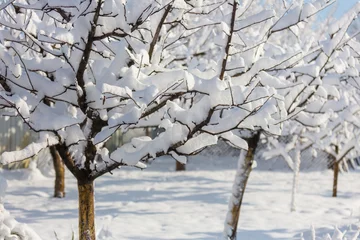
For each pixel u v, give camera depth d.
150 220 9.92
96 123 4.58
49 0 4.02
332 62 6.19
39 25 4.46
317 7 5.27
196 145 4.45
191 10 5.02
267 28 5.28
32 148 4.15
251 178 17.55
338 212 11.04
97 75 4.48
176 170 19.84
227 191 14.18
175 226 9.35
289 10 5.43
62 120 4.17
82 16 4.05
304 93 6.70
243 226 9.42
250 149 7.68
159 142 4.34
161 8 4.25
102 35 4.13
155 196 13.16
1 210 4.89
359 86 6.91
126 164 4.46
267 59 5.05
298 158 11.44
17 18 4.43
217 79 3.99
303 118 6.91
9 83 4.37
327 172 19.08
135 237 8.24
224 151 25.22
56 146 4.55
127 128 5.24
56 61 4.41
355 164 21.17
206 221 9.92
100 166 4.68
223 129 4.24
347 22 5.68
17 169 17.27
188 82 3.90
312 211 11.12
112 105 4.28
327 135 12.20
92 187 4.81
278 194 13.56
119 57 4.38
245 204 11.95
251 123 4.30
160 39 5.12
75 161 4.68
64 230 8.70
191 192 13.95
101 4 3.90
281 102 5.11
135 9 4.18
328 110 6.91
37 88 4.30
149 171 19.33
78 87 4.23
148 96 4.04
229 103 4.00
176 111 4.14
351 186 15.48
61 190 12.76
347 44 6.17
